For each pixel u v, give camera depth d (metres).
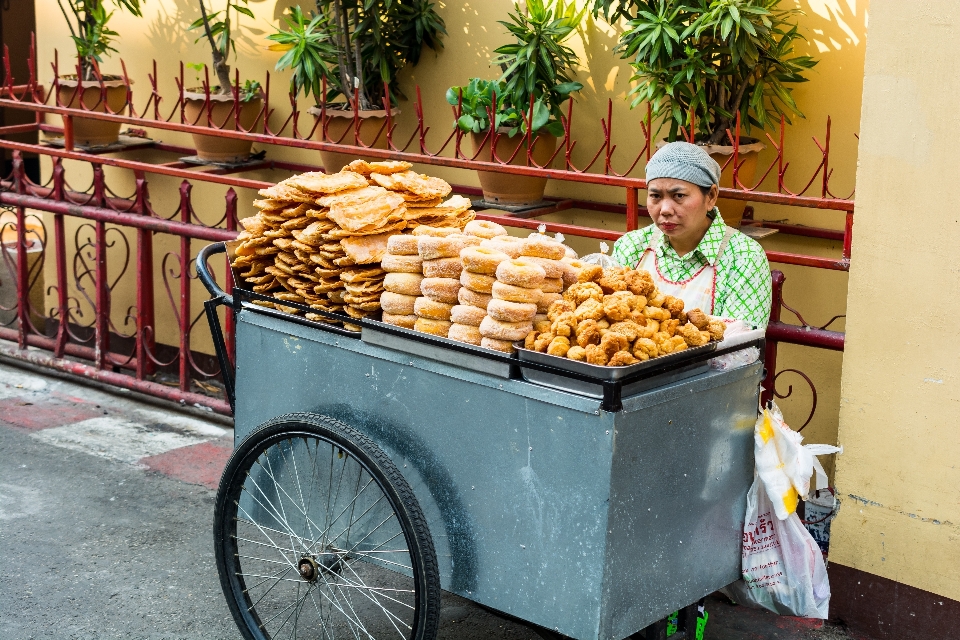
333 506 3.14
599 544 2.57
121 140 6.16
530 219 4.66
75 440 5.03
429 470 2.89
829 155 4.25
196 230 5.03
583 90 4.79
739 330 2.96
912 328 3.11
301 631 3.54
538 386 2.60
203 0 5.83
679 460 2.73
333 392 3.08
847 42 4.12
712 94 4.27
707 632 3.48
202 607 3.68
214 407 5.17
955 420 3.08
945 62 2.92
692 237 3.25
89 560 3.96
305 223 3.09
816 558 3.14
